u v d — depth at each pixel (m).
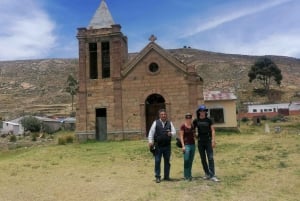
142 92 34.84
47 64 188.00
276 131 41.84
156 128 13.12
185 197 10.66
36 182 14.31
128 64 35.34
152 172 15.93
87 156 23.30
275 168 14.98
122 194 11.48
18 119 87.94
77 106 36.06
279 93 124.31
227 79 147.88
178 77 34.22
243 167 15.66
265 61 127.12
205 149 13.01
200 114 13.01
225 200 10.30
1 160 24.30
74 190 12.45
